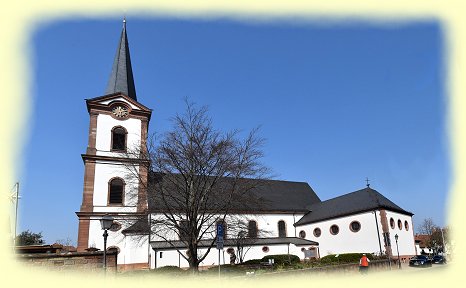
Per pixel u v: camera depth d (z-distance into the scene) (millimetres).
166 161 24969
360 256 33875
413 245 41188
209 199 25703
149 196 26219
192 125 25438
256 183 26188
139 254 33875
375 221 36625
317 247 42500
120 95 39219
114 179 36406
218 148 25250
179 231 25438
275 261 34688
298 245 41656
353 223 38781
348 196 43188
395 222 38125
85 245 33750
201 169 24578
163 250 34188
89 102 37938
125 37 44938
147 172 26859
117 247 34125
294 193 51875
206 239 35375
